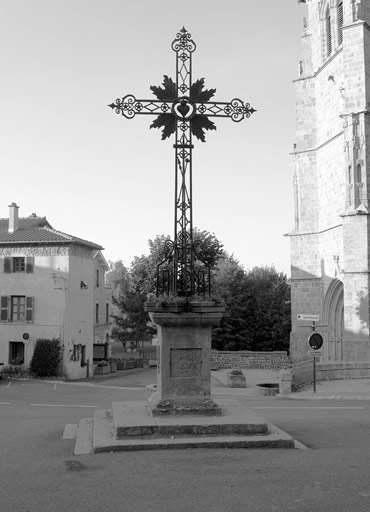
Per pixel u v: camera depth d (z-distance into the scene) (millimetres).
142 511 5402
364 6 30000
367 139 29141
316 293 33688
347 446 8422
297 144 34875
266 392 23453
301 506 5504
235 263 55844
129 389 29188
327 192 32719
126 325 53719
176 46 10000
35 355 36500
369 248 28312
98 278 52812
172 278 9516
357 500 5664
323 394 20078
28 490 6109
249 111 10039
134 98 9812
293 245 34625
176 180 9758
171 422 8320
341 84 30953
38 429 10758
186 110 9859
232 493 5879
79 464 7078
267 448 7914
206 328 9055
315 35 34375
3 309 38188
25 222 44094
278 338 52781
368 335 28000
